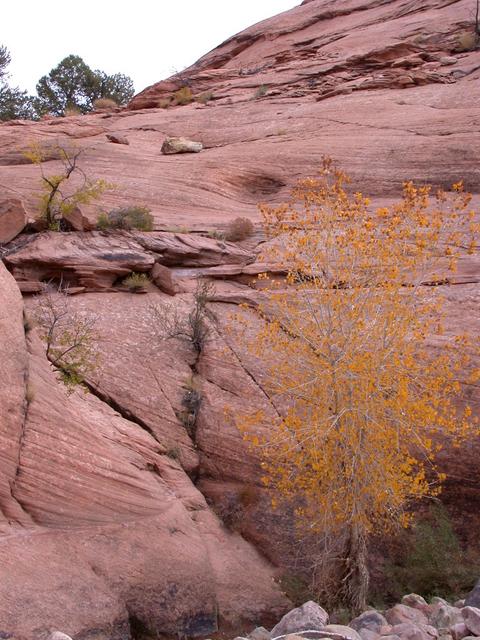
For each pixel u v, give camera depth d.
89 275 14.08
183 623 9.77
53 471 9.34
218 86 29.47
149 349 12.97
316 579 10.41
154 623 9.48
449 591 10.54
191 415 12.37
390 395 9.55
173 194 18.31
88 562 9.20
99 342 12.85
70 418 9.71
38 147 18.75
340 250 10.16
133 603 9.35
